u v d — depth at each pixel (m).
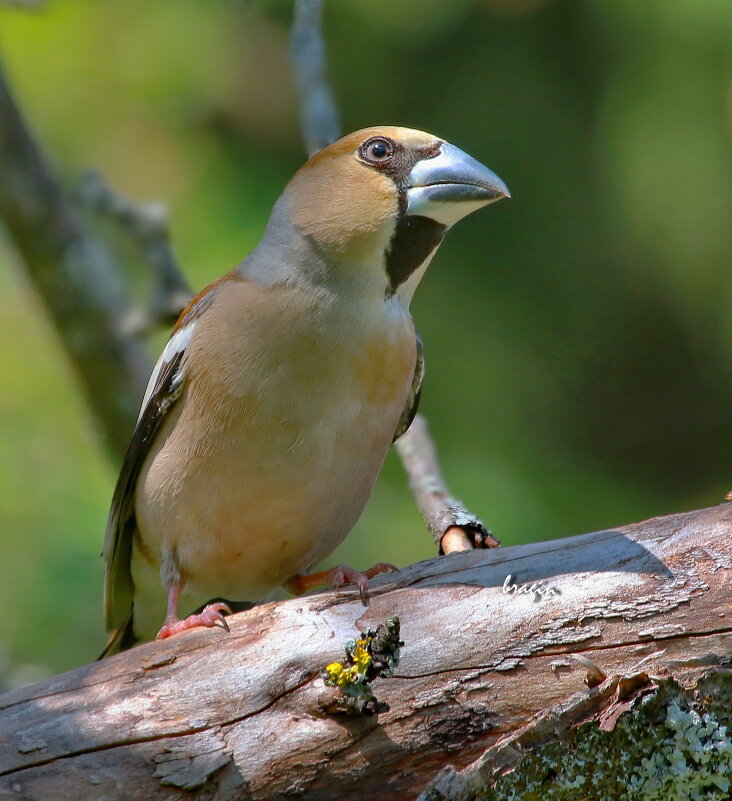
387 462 13.35
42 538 11.63
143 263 11.77
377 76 16.56
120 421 10.38
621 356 16.95
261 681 6.41
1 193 9.84
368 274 8.02
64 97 14.22
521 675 6.40
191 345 8.07
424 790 6.25
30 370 12.33
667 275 16.28
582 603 6.48
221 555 8.37
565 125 16.55
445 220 8.16
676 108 15.41
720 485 17.45
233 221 14.05
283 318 7.87
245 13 15.02
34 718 6.34
